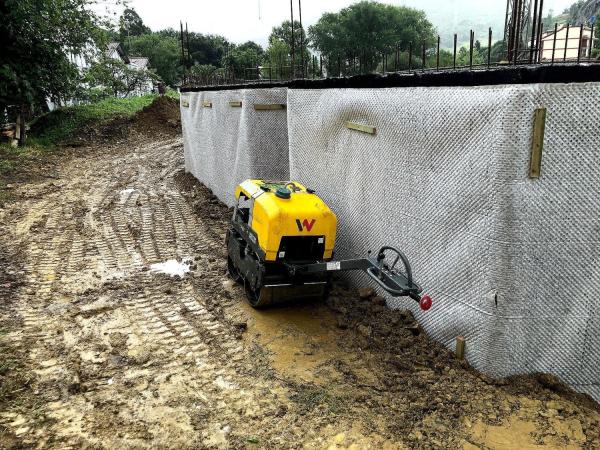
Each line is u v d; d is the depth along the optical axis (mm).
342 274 6375
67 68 18391
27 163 14625
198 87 11562
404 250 5242
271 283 5438
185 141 13641
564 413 4066
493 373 4441
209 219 9758
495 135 3996
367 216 5777
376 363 4805
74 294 6430
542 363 4426
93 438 3855
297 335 5387
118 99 25516
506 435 3852
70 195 11430
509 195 4027
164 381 4594
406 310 5352
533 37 4406
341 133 6051
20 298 6262
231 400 4316
